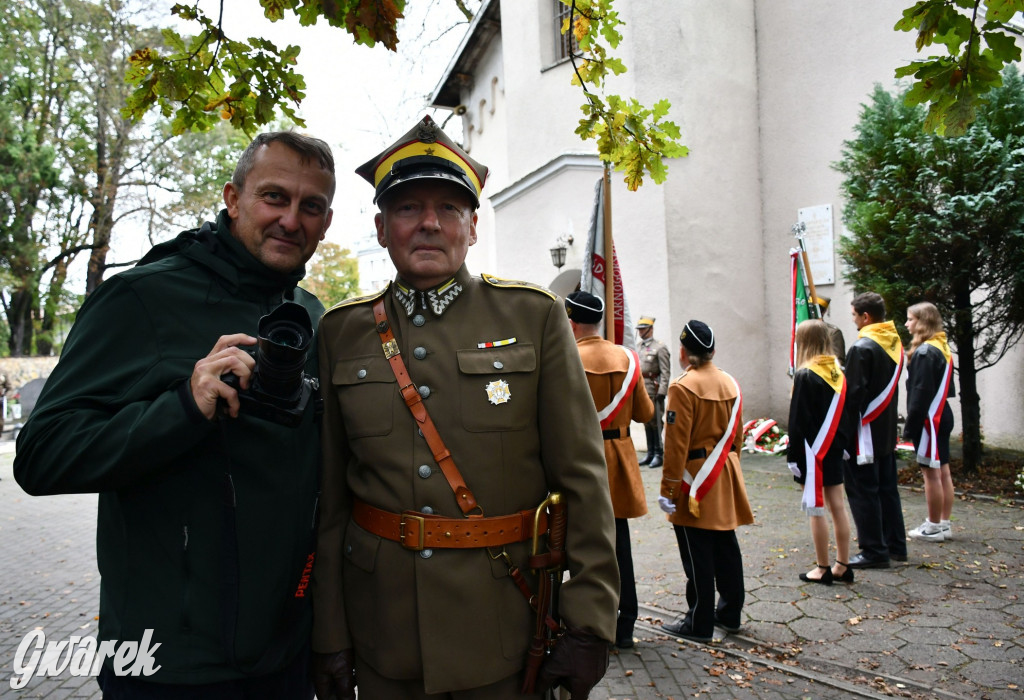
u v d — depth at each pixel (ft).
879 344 15.76
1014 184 21.17
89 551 21.39
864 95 31.04
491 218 47.88
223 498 5.30
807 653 11.85
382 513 5.64
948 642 11.98
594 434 5.81
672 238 32.09
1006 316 23.20
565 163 34.68
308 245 6.04
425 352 5.82
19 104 73.77
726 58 33.65
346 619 5.88
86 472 4.78
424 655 5.33
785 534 18.44
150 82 6.88
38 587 17.69
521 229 38.17
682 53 32.58
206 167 72.69
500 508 5.60
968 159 21.80
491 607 5.48
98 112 71.26
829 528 18.98
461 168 5.85
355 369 5.92
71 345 5.26
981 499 20.97
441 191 5.77
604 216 13.24
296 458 5.71
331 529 5.99
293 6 6.50
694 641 12.46
